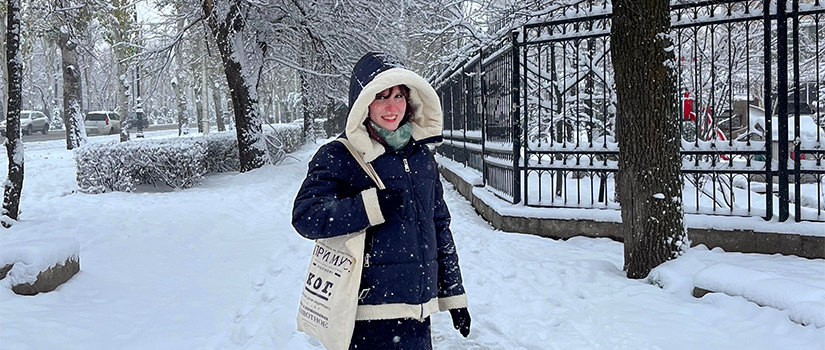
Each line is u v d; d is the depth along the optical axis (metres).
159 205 10.05
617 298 5.10
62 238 5.73
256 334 4.46
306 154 23.20
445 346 4.27
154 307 5.15
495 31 10.41
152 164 12.41
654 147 5.70
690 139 11.17
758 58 13.03
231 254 7.27
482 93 10.78
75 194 11.79
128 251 6.84
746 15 6.70
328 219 2.40
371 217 2.41
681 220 5.79
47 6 11.60
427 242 2.62
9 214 8.14
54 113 64.62
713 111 7.04
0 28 21.00
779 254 6.54
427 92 2.63
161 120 80.75
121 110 29.39
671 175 5.73
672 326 4.34
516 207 8.40
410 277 2.53
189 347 4.23
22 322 4.32
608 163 7.98
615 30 5.80
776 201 10.51
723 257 5.79
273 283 6.09
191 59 23.31
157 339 4.34
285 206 11.19
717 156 7.30
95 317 4.71
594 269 6.08
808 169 6.62
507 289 5.57
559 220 7.92
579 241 7.66
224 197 11.33
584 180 13.38
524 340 4.30
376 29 17.19
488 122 10.80
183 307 5.19
